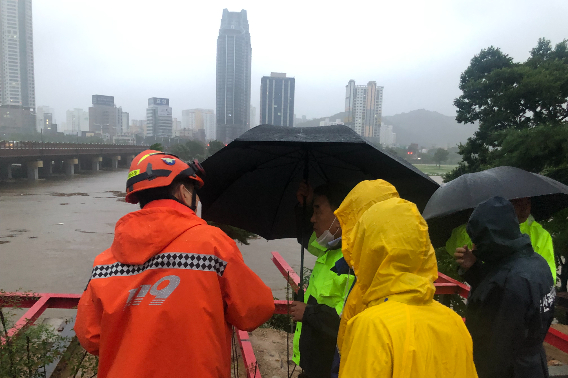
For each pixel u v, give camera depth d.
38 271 12.34
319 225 1.89
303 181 2.23
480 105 18.31
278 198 2.51
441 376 1.01
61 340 2.73
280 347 3.82
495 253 1.64
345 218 1.43
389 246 1.09
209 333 1.10
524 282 1.52
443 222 2.42
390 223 1.11
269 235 2.59
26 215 23.05
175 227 1.17
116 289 1.14
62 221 21.59
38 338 2.57
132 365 1.03
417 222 1.11
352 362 1.03
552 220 8.26
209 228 1.24
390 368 0.97
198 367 1.06
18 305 3.01
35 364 2.38
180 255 1.13
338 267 1.70
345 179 2.34
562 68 15.32
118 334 1.10
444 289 4.05
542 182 1.99
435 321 1.06
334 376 1.53
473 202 1.87
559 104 14.67
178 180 1.33
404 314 1.03
